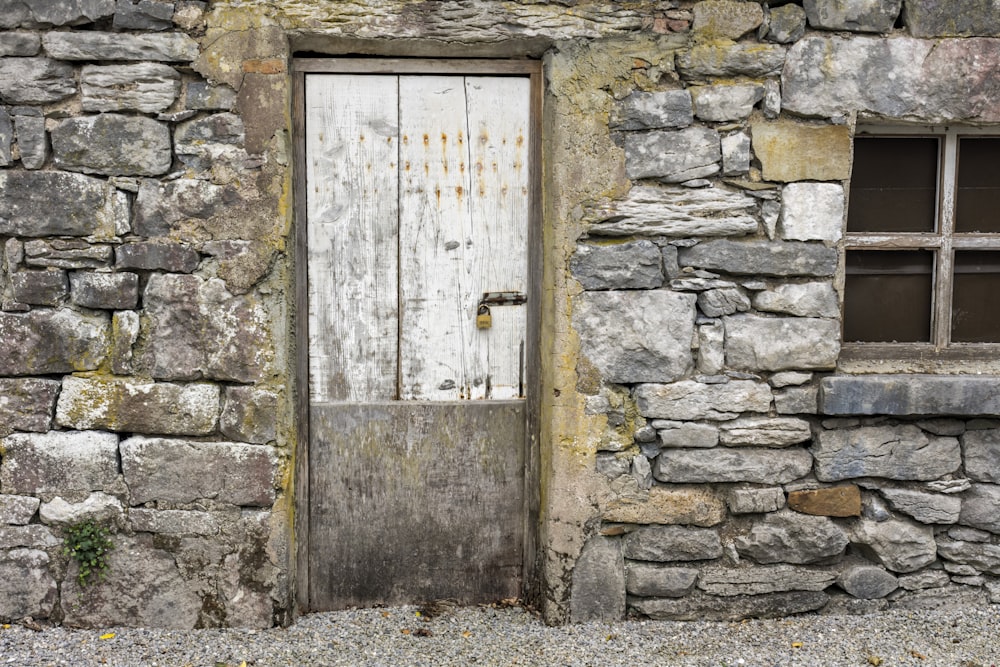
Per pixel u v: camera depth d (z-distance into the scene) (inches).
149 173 107.2
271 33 106.5
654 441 114.4
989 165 121.3
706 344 112.9
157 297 108.3
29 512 110.2
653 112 109.8
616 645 110.0
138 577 111.7
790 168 111.5
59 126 106.2
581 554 115.3
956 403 112.7
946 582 117.9
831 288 113.3
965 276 122.2
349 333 117.6
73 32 105.1
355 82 113.7
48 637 108.8
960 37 111.4
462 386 120.1
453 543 122.5
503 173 116.4
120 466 110.2
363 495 120.6
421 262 117.3
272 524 111.8
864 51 110.7
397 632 114.7
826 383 112.3
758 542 115.3
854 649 108.2
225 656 106.7
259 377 109.8
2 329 108.0
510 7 108.4
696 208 111.5
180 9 105.7
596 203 111.0
